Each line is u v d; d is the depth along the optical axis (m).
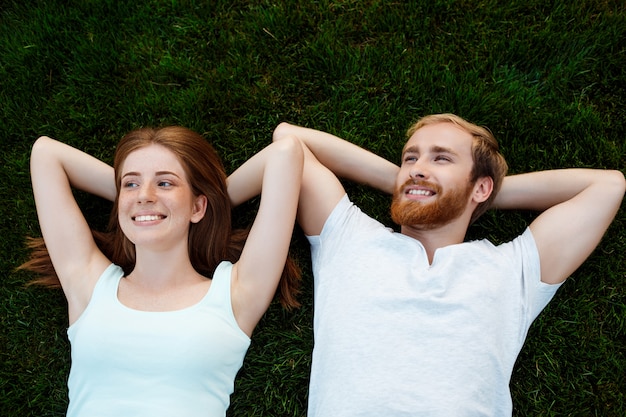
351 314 1.86
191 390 1.82
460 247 1.92
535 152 2.33
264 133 2.34
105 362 1.83
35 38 2.40
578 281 2.25
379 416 1.73
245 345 1.94
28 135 2.35
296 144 1.97
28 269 2.17
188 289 1.95
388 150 2.32
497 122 2.34
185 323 1.86
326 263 1.97
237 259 2.16
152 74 2.38
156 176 1.92
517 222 2.27
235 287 1.94
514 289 1.92
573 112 2.35
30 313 2.25
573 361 2.22
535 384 2.21
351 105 2.35
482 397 1.79
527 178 2.12
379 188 2.21
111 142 2.34
